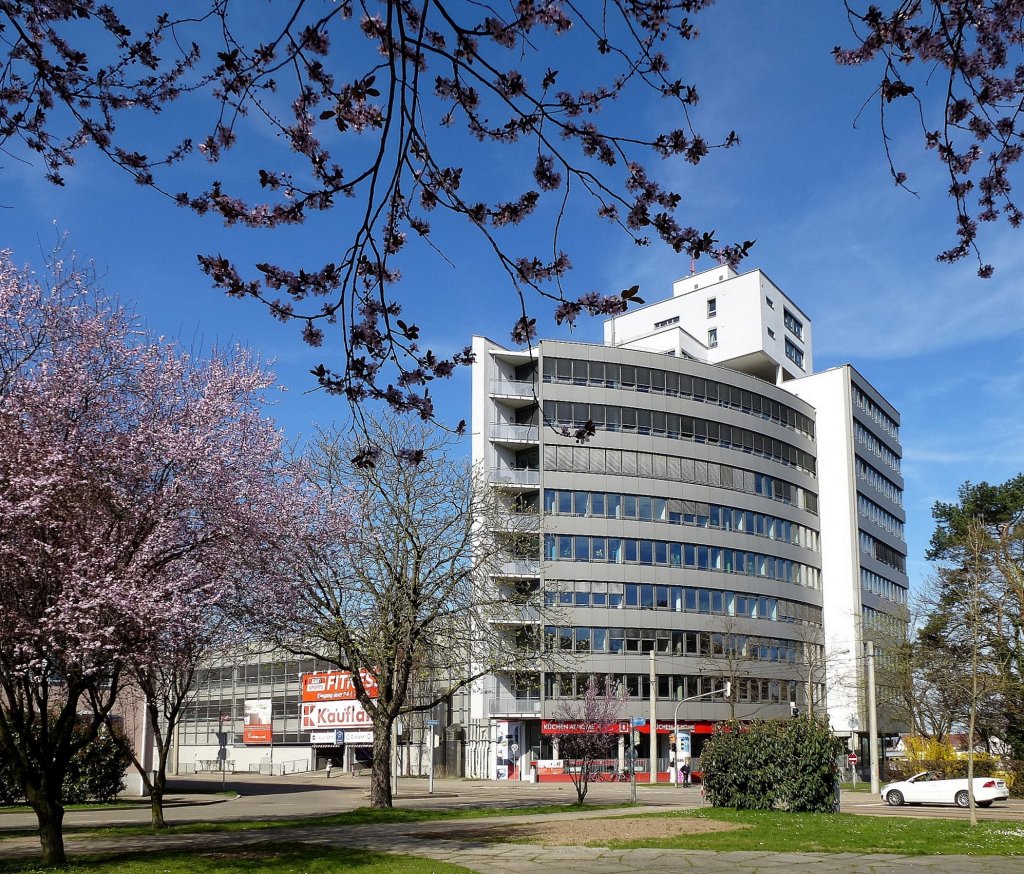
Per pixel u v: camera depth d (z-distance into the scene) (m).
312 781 63.94
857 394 80.81
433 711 65.56
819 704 71.00
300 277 7.39
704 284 83.19
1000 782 36.22
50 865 15.71
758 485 71.25
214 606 20.25
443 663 30.30
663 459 66.31
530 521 33.59
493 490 32.94
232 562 19.75
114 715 39.72
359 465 8.48
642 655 62.50
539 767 57.97
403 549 28.58
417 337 7.28
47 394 17.62
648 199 6.53
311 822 24.77
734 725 28.12
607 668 61.28
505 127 6.53
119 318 19.42
